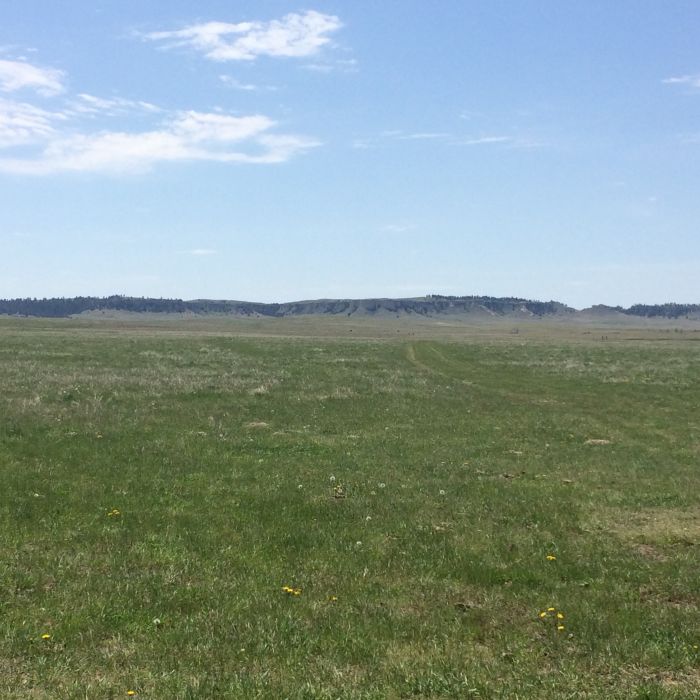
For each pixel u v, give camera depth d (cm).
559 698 688
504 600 980
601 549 1216
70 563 1040
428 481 1708
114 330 13050
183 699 669
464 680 724
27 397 2856
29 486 1471
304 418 2744
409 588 1016
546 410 3247
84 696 665
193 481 1611
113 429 2219
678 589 1029
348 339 10875
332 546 1192
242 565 1083
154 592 947
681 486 1722
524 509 1471
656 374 5088
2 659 738
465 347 8575
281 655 781
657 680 740
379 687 710
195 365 4950
